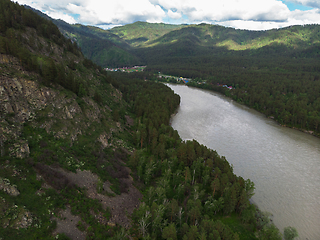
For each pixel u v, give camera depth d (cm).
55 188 5800
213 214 7544
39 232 4553
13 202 4719
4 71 7581
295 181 9800
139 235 5828
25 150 6212
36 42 12138
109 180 7450
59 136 7819
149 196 7212
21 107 7381
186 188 8481
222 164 9506
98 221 5606
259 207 8194
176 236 5759
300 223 7544
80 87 11019
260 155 12056
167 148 11375
